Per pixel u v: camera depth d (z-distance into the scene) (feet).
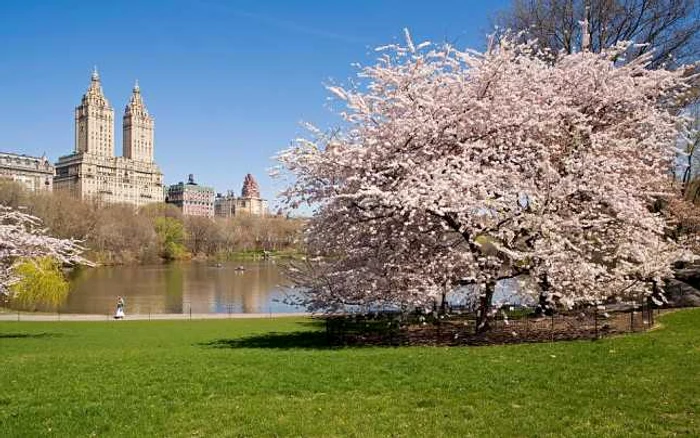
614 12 88.84
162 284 219.41
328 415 28.78
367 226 52.75
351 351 47.34
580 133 58.90
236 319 107.14
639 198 62.28
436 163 49.49
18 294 130.00
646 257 55.36
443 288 50.96
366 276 52.85
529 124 51.80
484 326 54.03
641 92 58.90
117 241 340.39
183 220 439.22
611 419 26.61
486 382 33.58
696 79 77.10
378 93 56.80
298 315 114.21
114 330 88.63
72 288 199.62
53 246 78.64
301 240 59.26
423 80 55.21
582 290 53.52
